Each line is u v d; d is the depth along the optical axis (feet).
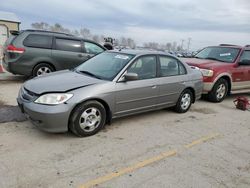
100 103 13.66
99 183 9.49
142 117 17.53
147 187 9.46
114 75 14.51
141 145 13.01
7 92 21.75
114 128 15.06
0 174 9.58
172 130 15.52
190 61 25.12
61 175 9.82
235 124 17.79
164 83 16.93
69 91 12.69
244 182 10.33
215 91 23.56
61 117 12.26
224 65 24.13
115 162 11.10
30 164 10.43
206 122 17.70
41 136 13.09
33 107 12.21
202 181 10.13
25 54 24.98
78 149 12.03
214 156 12.42
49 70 26.66
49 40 26.27
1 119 14.93
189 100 19.60
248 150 13.48
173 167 11.05
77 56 27.76
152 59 16.61
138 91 15.26
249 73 25.96
